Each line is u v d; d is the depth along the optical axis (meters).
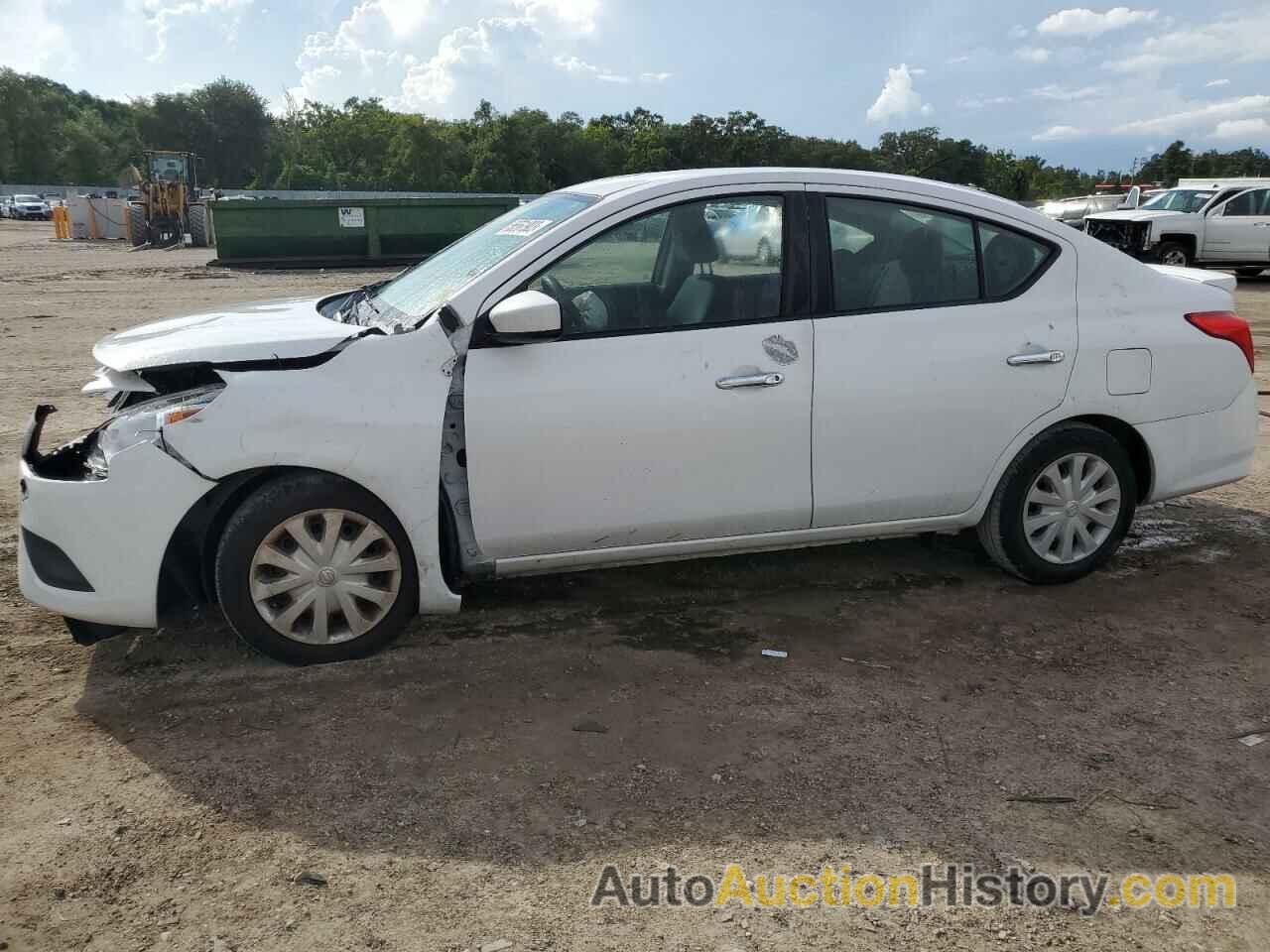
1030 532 4.21
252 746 3.11
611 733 3.19
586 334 3.60
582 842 2.67
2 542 4.85
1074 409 4.11
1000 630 3.95
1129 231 18.75
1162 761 3.06
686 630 3.94
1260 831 2.73
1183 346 4.25
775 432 3.76
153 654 3.72
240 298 15.89
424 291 3.92
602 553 3.76
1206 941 2.33
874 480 3.94
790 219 3.82
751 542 3.92
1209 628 3.98
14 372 9.23
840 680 3.54
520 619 4.02
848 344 3.82
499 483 3.54
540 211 4.08
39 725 3.23
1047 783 2.93
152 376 3.54
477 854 2.62
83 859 2.59
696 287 3.73
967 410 3.97
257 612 3.47
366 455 3.38
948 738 3.17
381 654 3.71
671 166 87.31
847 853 2.63
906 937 2.34
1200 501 5.61
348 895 2.46
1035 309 4.07
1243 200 18.48
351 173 84.75
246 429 3.30
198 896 2.46
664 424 3.64
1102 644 3.84
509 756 3.06
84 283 18.41
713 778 2.95
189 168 31.22
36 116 97.44
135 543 3.33
